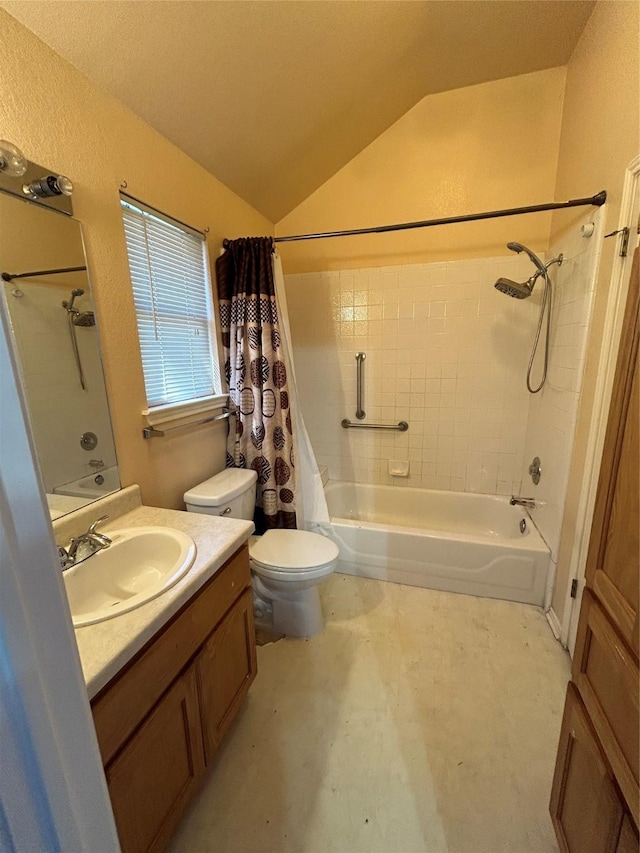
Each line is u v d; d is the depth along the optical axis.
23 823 0.33
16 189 1.06
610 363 1.45
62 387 1.23
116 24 1.14
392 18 1.58
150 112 1.47
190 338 1.92
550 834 1.09
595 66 1.63
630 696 0.68
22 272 1.09
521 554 2.02
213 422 2.06
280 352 2.08
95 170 1.30
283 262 2.75
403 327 2.60
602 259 1.54
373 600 2.12
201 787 1.23
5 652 0.31
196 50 1.33
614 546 0.77
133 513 1.46
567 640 1.74
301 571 1.68
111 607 0.90
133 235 1.53
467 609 2.04
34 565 0.33
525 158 2.20
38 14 1.04
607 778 0.75
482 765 1.27
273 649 1.78
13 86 1.04
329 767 1.27
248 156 1.96
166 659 0.97
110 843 0.44
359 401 2.79
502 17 1.67
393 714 1.45
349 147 2.35
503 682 1.58
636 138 1.29
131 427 1.50
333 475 2.98
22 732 0.32
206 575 1.09
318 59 1.61
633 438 0.71
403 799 1.18
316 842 1.08
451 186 2.35
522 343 2.39
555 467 1.95
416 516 2.79
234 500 1.85
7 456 0.31
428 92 2.25
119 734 0.82
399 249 2.52
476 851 1.06
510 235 2.30
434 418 2.67
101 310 1.35
